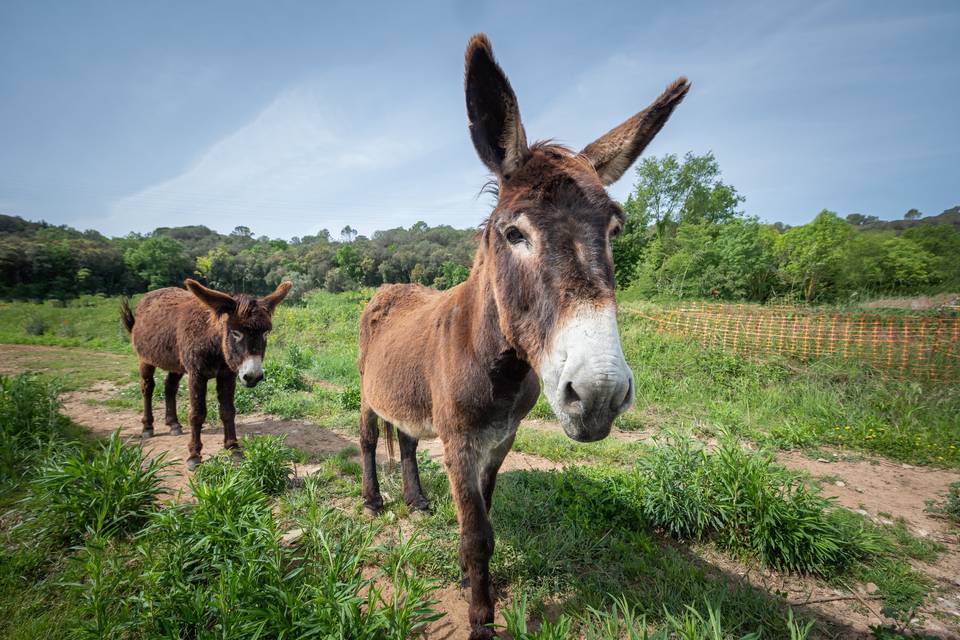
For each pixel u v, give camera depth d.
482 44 1.79
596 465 4.63
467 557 2.25
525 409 2.54
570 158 1.85
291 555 2.74
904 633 2.36
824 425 5.82
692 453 3.51
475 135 1.90
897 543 3.24
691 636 1.92
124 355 12.82
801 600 2.61
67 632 2.19
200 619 2.07
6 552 2.77
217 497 2.75
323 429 6.05
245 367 4.57
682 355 9.12
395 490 3.99
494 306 2.07
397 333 3.25
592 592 2.60
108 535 2.79
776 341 9.52
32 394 5.24
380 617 2.04
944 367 7.70
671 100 2.10
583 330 1.40
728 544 3.07
